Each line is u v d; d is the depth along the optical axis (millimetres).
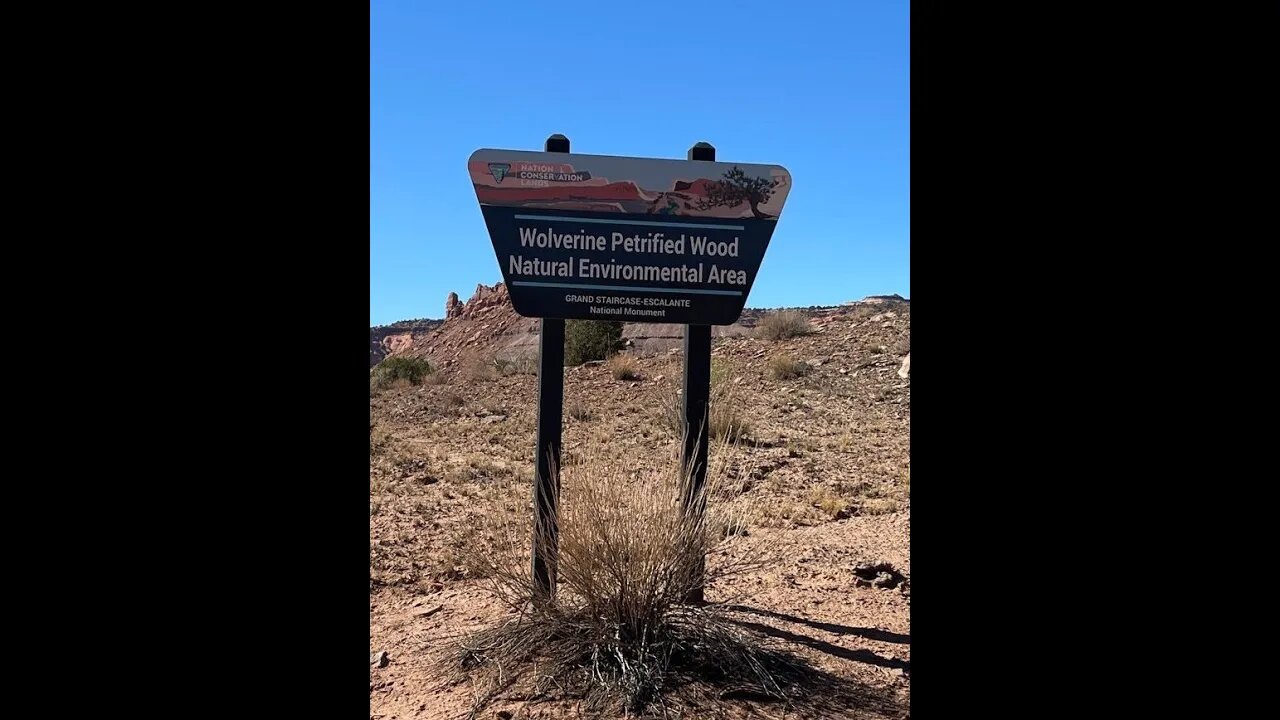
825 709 4684
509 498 9375
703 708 4641
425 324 122188
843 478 12391
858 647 5625
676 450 6305
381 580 7930
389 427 20688
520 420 20359
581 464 5727
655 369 26188
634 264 6340
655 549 5242
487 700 4828
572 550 5242
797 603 6621
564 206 6293
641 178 6371
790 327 30203
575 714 4613
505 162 6262
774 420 18031
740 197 6441
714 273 6402
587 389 23156
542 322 6145
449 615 6625
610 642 5125
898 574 7273
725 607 5750
